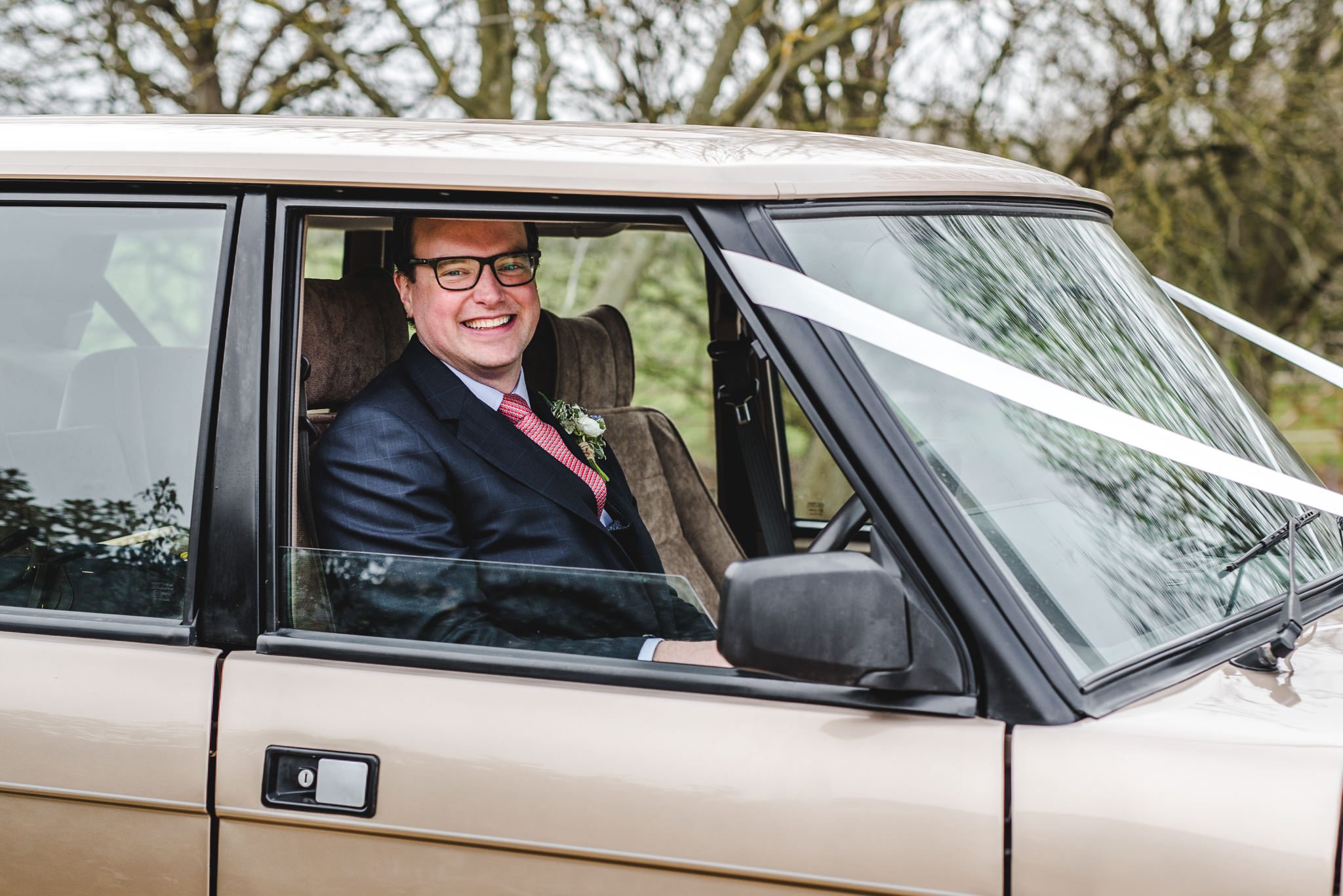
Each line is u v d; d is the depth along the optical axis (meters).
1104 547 1.55
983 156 2.05
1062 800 1.34
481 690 1.51
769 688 1.46
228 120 1.88
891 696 1.41
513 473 1.99
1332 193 8.15
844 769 1.39
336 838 1.51
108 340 1.69
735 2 6.80
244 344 1.59
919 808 1.36
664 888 1.43
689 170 1.52
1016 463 1.54
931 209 1.71
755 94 6.94
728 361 2.54
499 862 1.47
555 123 1.93
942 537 1.40
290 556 1.60
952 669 1.38
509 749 1.47
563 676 1.52
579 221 1.55
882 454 1.42
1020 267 1.77
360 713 1.51
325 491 1.87
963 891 1.35
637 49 6.89
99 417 1.68
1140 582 1.54
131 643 1.60
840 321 1.45
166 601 1.62
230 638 1.58
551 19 6.62
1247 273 8.81
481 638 1.60
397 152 1.60
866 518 1.63
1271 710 1.41
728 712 1.44
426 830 1.48
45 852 1.59
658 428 2.93
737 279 1.49
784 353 1.46
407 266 2.01
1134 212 8.05
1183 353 1.97
